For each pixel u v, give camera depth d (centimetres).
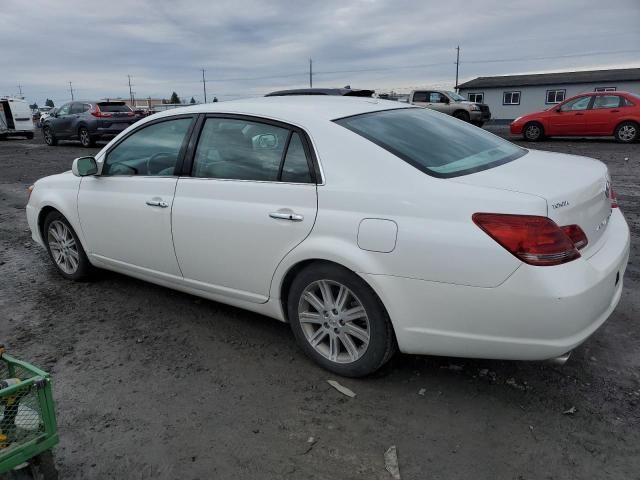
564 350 256
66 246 489
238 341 375
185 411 297
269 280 334
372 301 294
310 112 329
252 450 264
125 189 410
